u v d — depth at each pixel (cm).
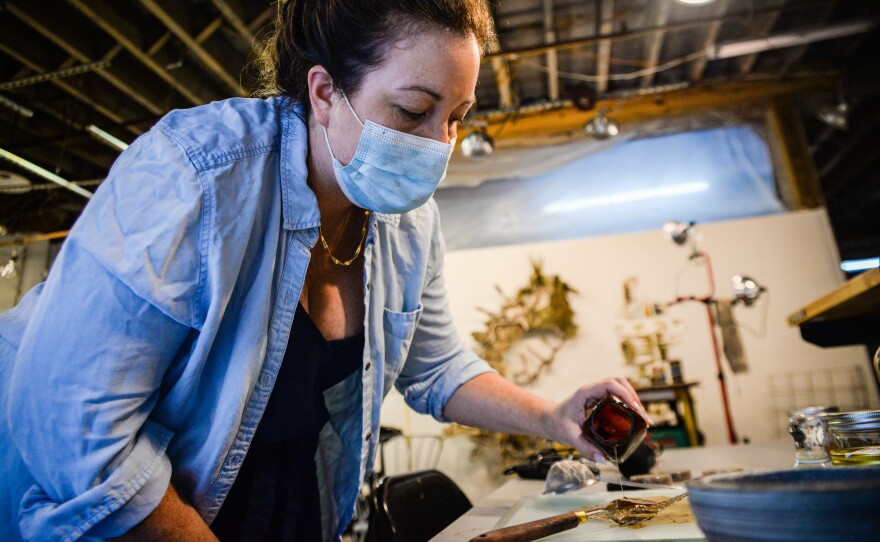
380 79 75
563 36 552
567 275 534
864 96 584
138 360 65
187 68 519
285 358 85
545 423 100
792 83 598
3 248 669
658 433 350
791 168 571
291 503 89
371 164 80
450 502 134
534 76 618
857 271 582
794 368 481
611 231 601
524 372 518
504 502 119
